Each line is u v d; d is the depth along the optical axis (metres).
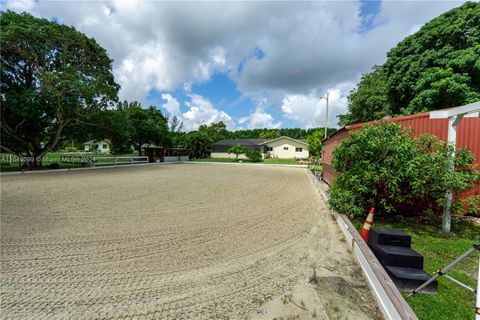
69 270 2.85
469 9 10.60
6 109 12.45
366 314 2.16
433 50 11.38
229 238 4.02
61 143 17.28
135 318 2.06
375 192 4.76
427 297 2.36
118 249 3.48
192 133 38.16
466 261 3.12
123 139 18.41
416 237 4.04
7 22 11.94
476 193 4.93
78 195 7.16
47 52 13.00
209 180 11.45
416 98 10.83
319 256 3.37
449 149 4.27
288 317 2.10
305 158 33.62
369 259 2.74
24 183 9.25
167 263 3.09
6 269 2.83
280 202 6.85
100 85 14.50
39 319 2.01
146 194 7.57
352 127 6.77
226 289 2.54
